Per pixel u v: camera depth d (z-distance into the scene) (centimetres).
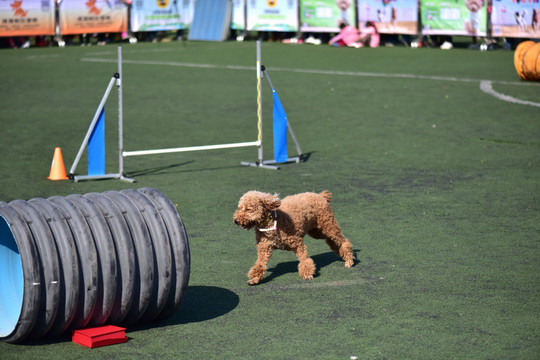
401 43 3944
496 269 811
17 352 608
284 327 659
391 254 870
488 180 1248
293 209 777
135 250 626
